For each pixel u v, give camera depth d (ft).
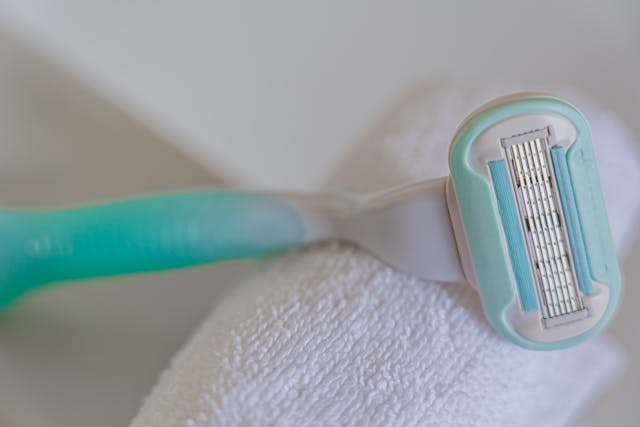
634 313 1.35
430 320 0.84
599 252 0.80
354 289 0.85
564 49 1.60
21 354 0.96
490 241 0.79
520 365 0.86
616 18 1.59
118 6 1.58
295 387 0.80
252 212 0.89
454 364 0.83
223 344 0.83
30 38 1.16
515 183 0.78
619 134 1.00
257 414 0.79
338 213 0.87
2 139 1.08
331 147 1.59
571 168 0.78
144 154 1.15
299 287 0.85
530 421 0.92
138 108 1.24
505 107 0.76
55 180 1.09
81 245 0.92
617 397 1.31
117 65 1.56
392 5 1.64
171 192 0.93
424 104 1.01
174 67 1.58
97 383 0.95
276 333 0.83
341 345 0.82
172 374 0.84
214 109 1.58
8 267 0.93
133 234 0.91
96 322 0.99
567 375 0.97
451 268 0.83
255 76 1.60
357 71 1.62
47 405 0.93
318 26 1.63
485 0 1.63
